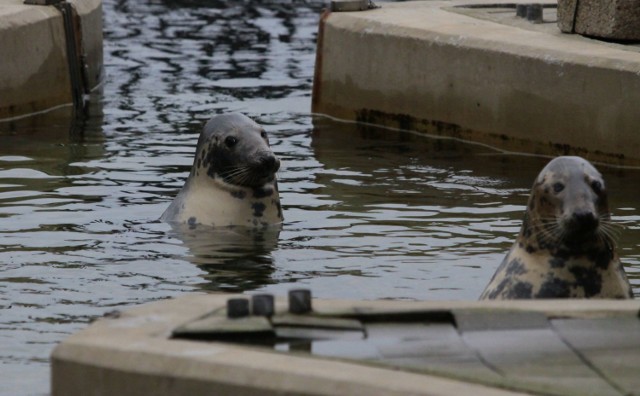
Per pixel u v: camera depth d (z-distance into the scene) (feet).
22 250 84.53
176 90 157.07
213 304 47.65
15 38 139.54
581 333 45.14
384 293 74.08
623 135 112.98
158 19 216.33
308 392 38.91
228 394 39.99
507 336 44.68
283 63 176.76
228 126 96.02
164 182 107.45
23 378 58.75
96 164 114.11
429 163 117.08
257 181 93.76
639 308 47.52
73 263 81.51
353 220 94.43
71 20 150.30
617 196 101.14
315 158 119.14
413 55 133.90
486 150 124.26
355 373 39.63
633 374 41.14
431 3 153.38
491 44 125.70
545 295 65.26
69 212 96.07
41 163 114.11
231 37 198.70
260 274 79.05
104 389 42.06
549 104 119.44
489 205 99.25
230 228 92.32
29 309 71.10
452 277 77.82
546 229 66.03
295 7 232.12
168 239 88.74
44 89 144.25
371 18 141.90
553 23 135.54
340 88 142.51
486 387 39.06
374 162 117.39
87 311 70.74
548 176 66.49
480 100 126.72
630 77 111.86
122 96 152.87
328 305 47.34
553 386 39.81
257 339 44.04
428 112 132.87
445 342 44.09
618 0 121.80
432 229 91.25
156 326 44.80
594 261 65.82
